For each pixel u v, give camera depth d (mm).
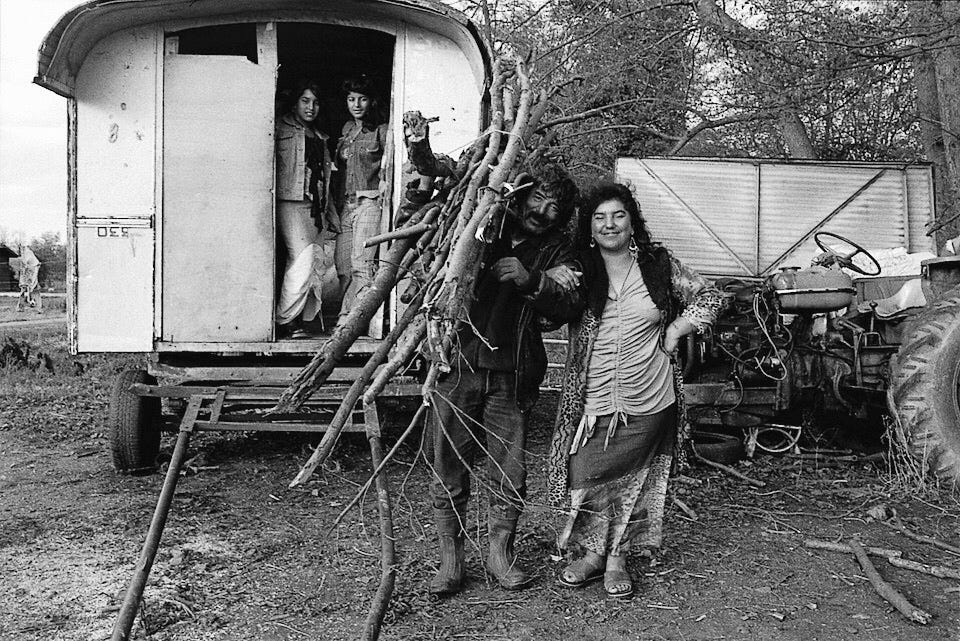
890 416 6137
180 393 5762
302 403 3961
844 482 6004
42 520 5301
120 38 5910
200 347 6043
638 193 8867
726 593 4156
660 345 4027
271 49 6086
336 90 8125
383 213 6242
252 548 4762
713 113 12508
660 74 12148
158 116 5973
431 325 3480
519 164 4117
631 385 3961
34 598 4094
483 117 5898
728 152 15578
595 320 3963
